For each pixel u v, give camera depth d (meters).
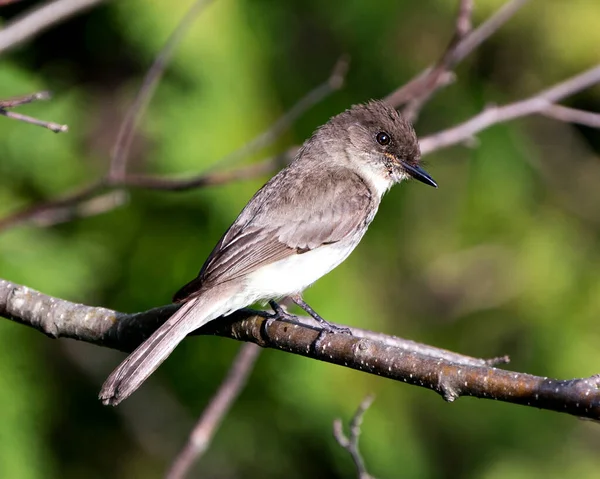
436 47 13.59
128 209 12.65
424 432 13.06
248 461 13.22
